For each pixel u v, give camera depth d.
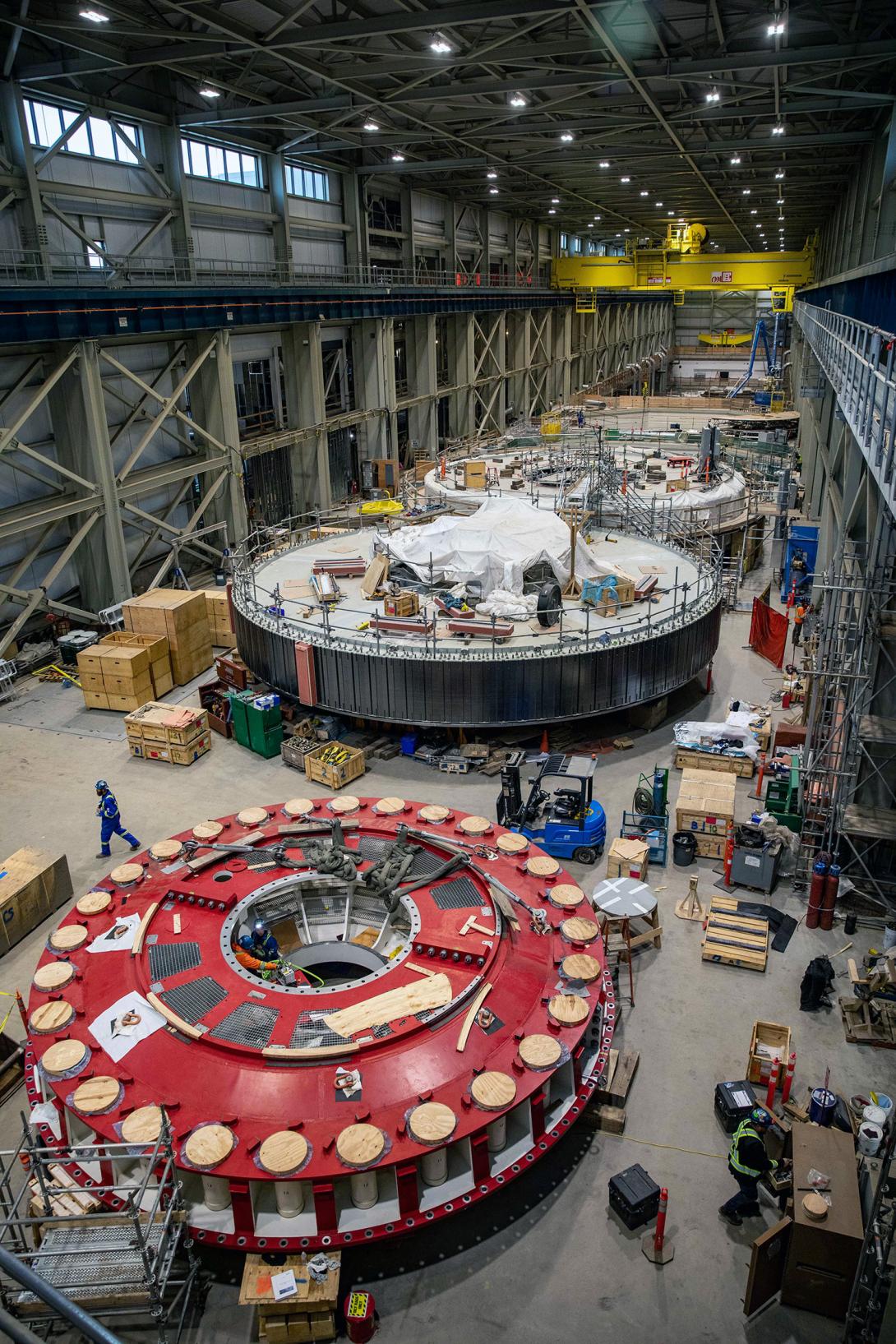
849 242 48.44
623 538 31.23
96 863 17.61
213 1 23.67
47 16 24.69
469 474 39.12
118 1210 9.98
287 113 33.06
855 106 32.84
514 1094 10.32
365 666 21.14
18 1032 13.53
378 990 11.93
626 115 34.56
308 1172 9.46
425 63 27.42
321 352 43.62
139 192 32.28
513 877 14.51
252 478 40.38
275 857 14.66
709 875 17.12
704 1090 12.37
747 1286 9.54
